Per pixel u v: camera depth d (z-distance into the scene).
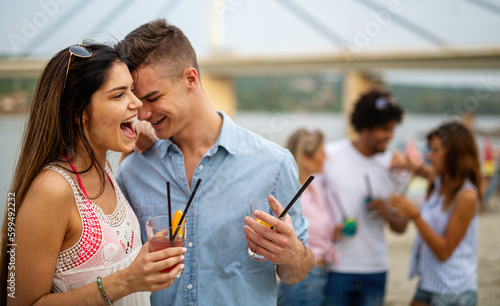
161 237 1.00
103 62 1.07
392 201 2.13
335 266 2.24
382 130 2.23
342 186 2.29
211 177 1.29
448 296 2.09
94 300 0.99
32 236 1.00
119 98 1.11
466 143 2.10
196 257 1.27
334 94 29.55
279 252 1.08
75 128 1.08
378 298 2.27
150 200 1.35
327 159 2.37
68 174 1.06
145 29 1.22
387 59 9.01
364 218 2.27
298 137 2.32
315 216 2.18
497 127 7.98
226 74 12.95
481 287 3.68
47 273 1.02
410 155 2.70
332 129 20.64
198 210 1.28
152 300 1.32
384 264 2.29
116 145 1.14
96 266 1.09
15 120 7.97
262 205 1.18
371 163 2.34
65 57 1.06
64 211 1.03
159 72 1.18
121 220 1.20
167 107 1.21
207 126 1.32
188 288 1.26
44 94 1.07
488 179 6.26
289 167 1.32
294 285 2.18
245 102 29.41
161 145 1.36
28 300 1.02
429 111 16.78
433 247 2.09
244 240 1.27
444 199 2.16
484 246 4.80
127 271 0.99
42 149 1.06
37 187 1.01
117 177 1.45
